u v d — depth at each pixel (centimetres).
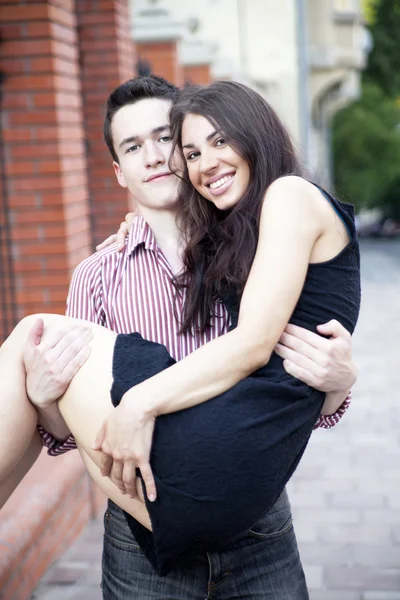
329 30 2169
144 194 247
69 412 221
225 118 225
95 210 677
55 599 402
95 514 504
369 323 1310
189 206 240
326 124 2847
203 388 208
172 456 207
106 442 211
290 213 218
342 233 227
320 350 218
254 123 228
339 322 225
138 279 243
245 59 1759
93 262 249
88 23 643
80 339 224
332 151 4069
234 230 226
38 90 500
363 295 1705
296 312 223
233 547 230
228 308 230
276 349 221
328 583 425
